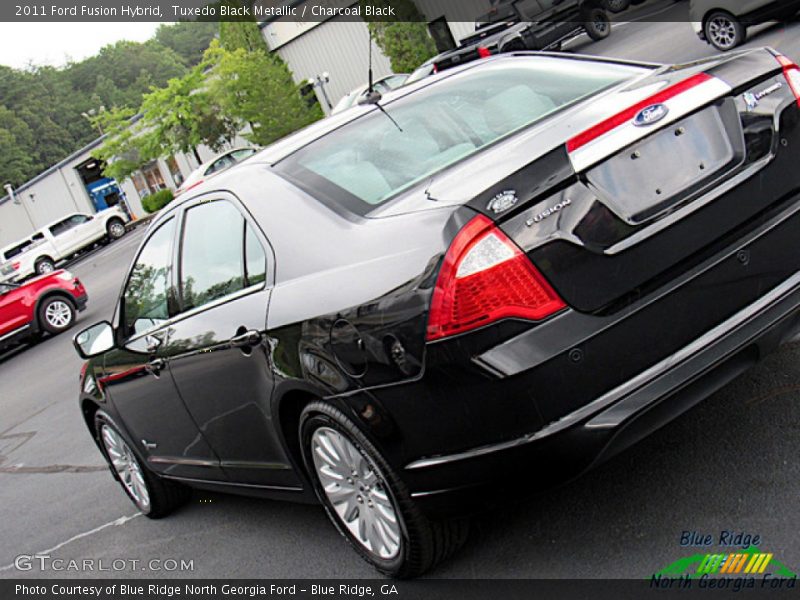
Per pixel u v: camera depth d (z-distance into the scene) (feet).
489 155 10.82
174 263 14.55
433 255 9.58
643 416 9.61
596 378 9.50
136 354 15.46
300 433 12.10
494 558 11.44
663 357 9.80
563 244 9.44
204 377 13.53
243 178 13.09
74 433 29.37
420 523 10.95
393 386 10.04
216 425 14.07
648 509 11.13
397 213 10.65
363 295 10.23
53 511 21.65
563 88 12.58
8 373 52.49
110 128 147.74
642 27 80.59
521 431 9.50
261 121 136.98
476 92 12.91
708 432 12.37
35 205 187.42
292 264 11.65
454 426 9.78
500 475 9.76
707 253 10.14
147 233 15.65
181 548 16.28
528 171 9.57
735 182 10.39
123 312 16.20
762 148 10.69
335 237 11.21
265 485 14.08
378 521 11.70
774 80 11.08
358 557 13.06
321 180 12.10
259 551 14.75
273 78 136.15
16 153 389.39
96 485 22.48
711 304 10.10
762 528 9.99
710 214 10.17
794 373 13.14
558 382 9.36
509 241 9.33
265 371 12.01
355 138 12.67
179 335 13.97
